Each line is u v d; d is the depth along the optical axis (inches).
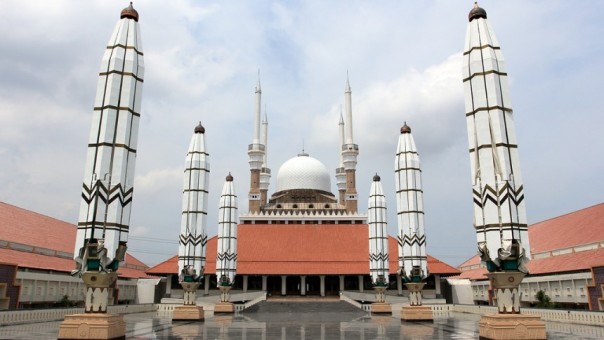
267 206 3358.8
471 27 914.1
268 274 2541.8
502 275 795.4
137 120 923.4
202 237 1553.9
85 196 845.8
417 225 1460.4
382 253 1920.5
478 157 866.8
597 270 1386.6
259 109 3577.8
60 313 1349.7
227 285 1934.1
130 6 954.7
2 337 841.5
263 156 3639.3
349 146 3437.5
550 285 1747.0
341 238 2819.9
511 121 864.3
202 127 1667.1
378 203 1967.3
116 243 838.5
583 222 1918.1
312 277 2699.3
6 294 1332.4
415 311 1385.3
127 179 882.8
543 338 753.0
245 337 918.4
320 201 3376.0
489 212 825.5
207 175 1630.2
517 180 837.8
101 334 770.2
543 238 2129.7
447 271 2490.2
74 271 805.2
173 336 931.3
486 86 871.7
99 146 863.1
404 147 1534.2
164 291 2642.7
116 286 2178.9
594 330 1018.1
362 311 2079.2
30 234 1855.3
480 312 1831.9
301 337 921.5
